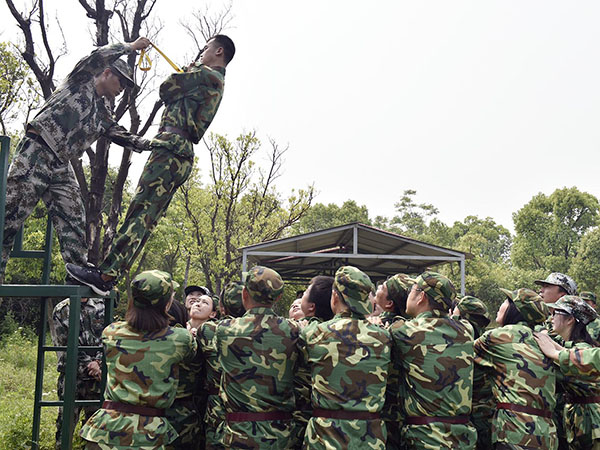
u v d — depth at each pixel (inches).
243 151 701.9
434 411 149.8
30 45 397.4
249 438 144.9
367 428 142.1
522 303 175.6
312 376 148.6
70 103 183.6
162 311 152.0
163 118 186.2
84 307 241.0
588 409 179.0
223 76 192.9
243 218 762.8
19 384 437.7
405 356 154.3
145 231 179.5
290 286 868.0
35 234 770.2
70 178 194.4
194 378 169.0
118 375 146.0
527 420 160.1
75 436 242.7
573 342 189.9
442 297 159.5
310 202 745.0
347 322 150.6
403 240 547.5
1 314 913.5
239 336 149.2
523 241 2155.5
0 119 551.8
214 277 760.3
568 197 2108.8
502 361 168.1
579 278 1823.3
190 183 749.3
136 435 141.0
